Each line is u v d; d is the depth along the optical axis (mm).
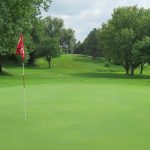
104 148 9258
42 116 13344
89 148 9266
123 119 12734
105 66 101812
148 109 14836
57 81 34906
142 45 59281
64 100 17562
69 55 125250
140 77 55938
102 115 13508
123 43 67312
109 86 26312
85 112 14133
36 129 11289
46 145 9539
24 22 45750
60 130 11125
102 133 10734
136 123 12070
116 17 71938
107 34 71062
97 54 122250
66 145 9531
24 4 45500
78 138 10195
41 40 91625
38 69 86062
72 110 14617
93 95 19719
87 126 11648
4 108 15195
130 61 69750
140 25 68062
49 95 19641
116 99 18000
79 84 28391
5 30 43500
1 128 11469
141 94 20344
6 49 45312
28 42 55094
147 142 9758
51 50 91750
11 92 21125
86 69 95312
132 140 9953
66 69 91938
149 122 12227
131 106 15633
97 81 36312
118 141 9867
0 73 61125
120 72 83688
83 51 147125
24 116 13344
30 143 9727
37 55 92438
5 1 44062
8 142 9836
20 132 10914
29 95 19609
